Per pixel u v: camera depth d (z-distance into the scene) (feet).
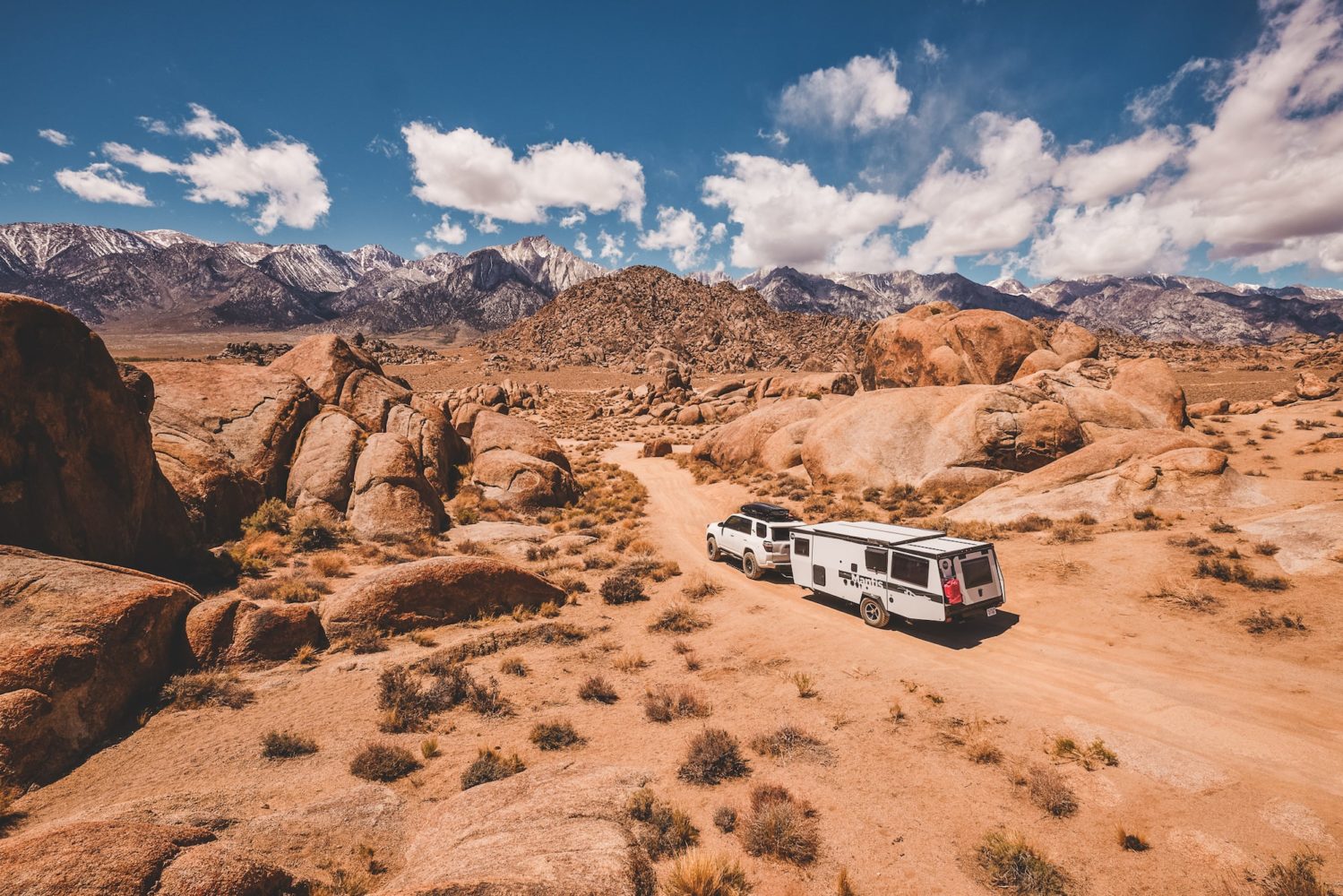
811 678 34.91
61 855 14.24
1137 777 23.16
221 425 74.23
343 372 95.81
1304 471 71.82
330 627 40.93
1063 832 20.43
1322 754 24.08
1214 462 61.82
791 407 126.21
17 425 37.06
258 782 24.11
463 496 89.97
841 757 25.99
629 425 257.75
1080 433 83.92
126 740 27.27
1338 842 18.79
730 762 25.23
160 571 47.67
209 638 34.91
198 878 14.51
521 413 314.76
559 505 95.66
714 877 17.71
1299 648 33.01
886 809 22.25
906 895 17.95
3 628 26.71
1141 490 62.13
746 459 122.21
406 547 64.23
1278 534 46.57
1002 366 123.65
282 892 16.49
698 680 35.78
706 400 299.79
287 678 34.50
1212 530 51.26
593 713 31.45
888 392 100.73
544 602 50.03
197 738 27.89
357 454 76.74
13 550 32.65
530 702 33.06
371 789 23.31
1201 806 21.16
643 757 26.58
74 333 40.91
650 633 44.62
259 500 69.05
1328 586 38.45
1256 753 24.54
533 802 20.84
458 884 14.15
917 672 34.81
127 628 30.25
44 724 24.57
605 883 15.17
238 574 51.31
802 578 51.78
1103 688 31.55
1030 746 25.99
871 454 92.68
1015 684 32.96
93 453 42.11
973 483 83.61
